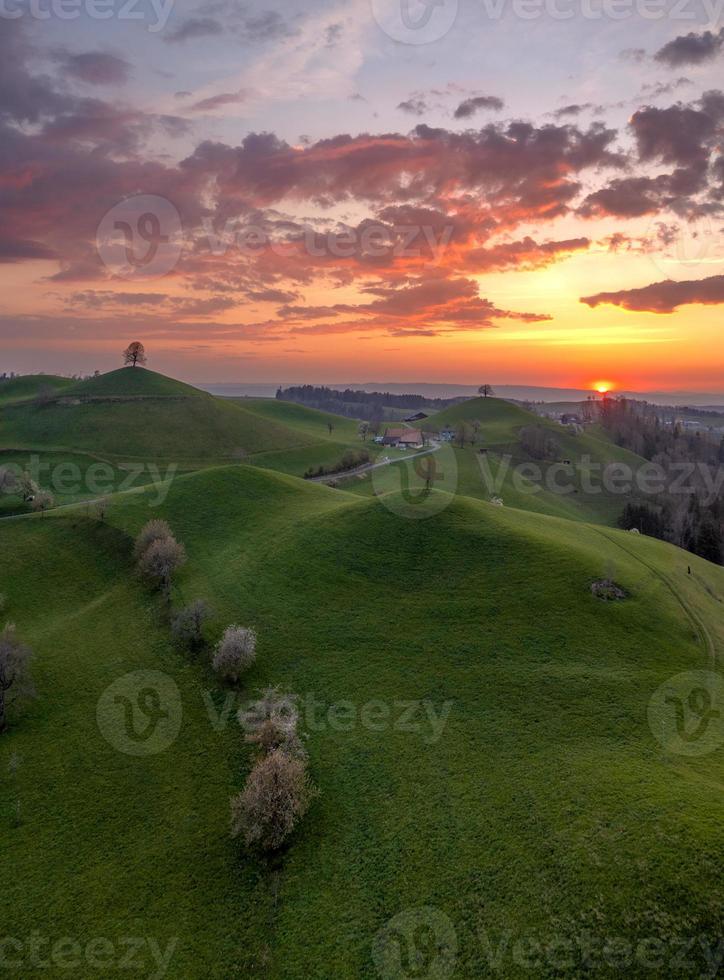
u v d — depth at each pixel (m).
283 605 72.00
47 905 38.88
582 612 64.69
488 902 35.25
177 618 68.12
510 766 45.66
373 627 66.31
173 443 185.75
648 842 35.78
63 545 88.38
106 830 44.44
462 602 68.81
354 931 35.69
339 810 44.62
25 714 55.91
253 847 42.41
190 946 36.12
